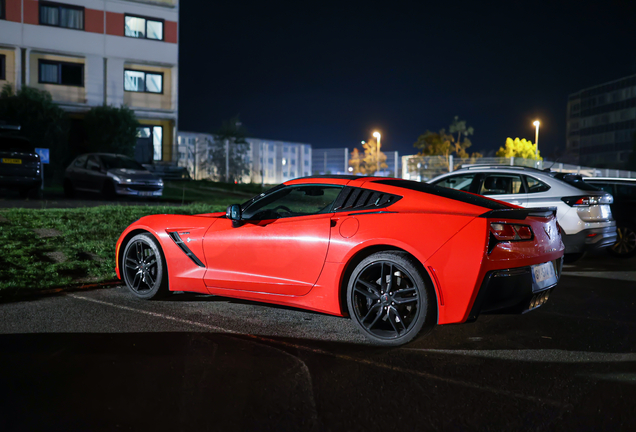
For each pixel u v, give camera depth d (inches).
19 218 367.6
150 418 111.8
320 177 191.5
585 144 3922.2
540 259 166.4
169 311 201.9
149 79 1153.4
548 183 311.9
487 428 109.9
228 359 148.7
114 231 353.1
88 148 1040.8
